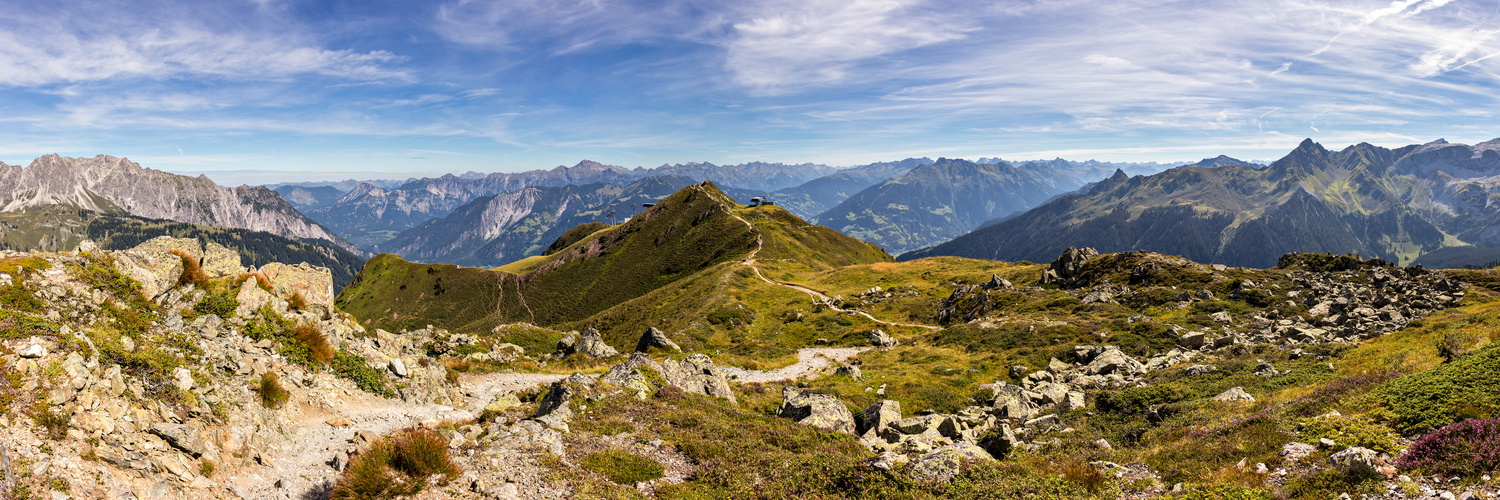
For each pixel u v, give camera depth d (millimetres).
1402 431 16656
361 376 26391
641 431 23484
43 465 12414
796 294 126062
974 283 116562
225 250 26297
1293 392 24625
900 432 27359
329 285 30125
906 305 105188
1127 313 68750
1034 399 35000
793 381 50906
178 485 14227
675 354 64062
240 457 17094
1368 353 32562
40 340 14977
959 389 46500
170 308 21562
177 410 16797
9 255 18750
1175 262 86125
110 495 12836
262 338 23438
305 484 17188
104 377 15570
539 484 17766
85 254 20484
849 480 18484
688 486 18812
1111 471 18688
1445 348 25391
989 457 20906
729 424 25688
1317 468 15672
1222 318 59031
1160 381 35812
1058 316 71188
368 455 16859
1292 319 56062
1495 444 13320
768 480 19188
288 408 21656
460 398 32344
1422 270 71812
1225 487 15734
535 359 54719
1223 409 24078
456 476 17188
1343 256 80750
